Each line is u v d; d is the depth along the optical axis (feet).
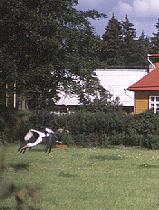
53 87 175.52
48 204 51.55
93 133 139.44
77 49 181.98
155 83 197.88
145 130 137.28
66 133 138.92
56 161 94.94
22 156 99.19
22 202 20.16
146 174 77.61
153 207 51.47
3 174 21.09
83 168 84.74
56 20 165.78
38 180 68.18
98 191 61.00
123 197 57.16
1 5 151.33
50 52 163.02
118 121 139.64
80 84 191.21
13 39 156.25
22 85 157.69
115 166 88.38
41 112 139.74
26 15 154.10
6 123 21.54
